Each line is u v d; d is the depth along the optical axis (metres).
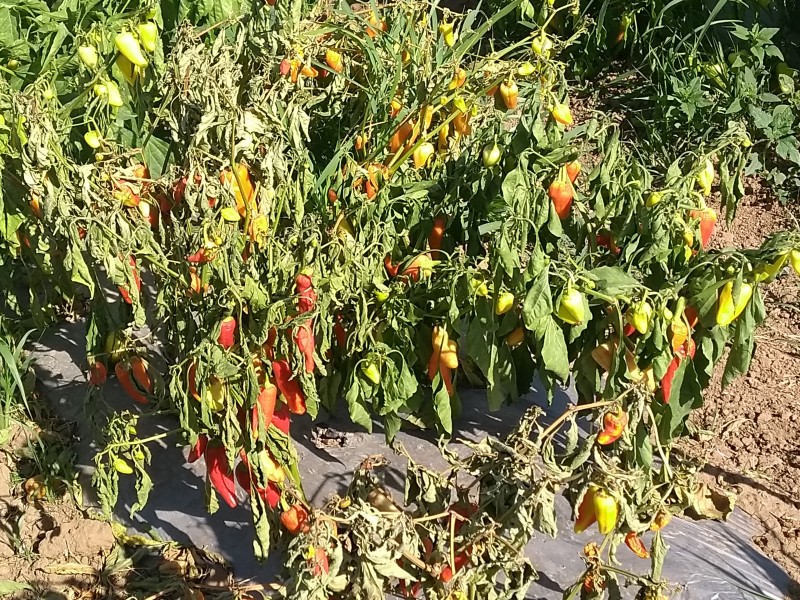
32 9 2.10
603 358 1.67
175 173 1.70
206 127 1.59
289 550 1.46
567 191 1.69
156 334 2.11
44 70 1.93
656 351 1.59
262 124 1.64
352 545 1.49
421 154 1.97
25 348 2.19
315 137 2.18
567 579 1.71
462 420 2.00
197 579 1.73
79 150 2.03
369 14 2.30
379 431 1.98
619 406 1.48
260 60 1.78
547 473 1.41
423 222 1.87
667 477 1.62
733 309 1.55
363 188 1.92
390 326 1.74
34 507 1.87
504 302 1.63
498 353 1.78
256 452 1.59
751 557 1.77
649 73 3.39
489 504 1.48
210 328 1.59
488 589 1.50
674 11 3.39
